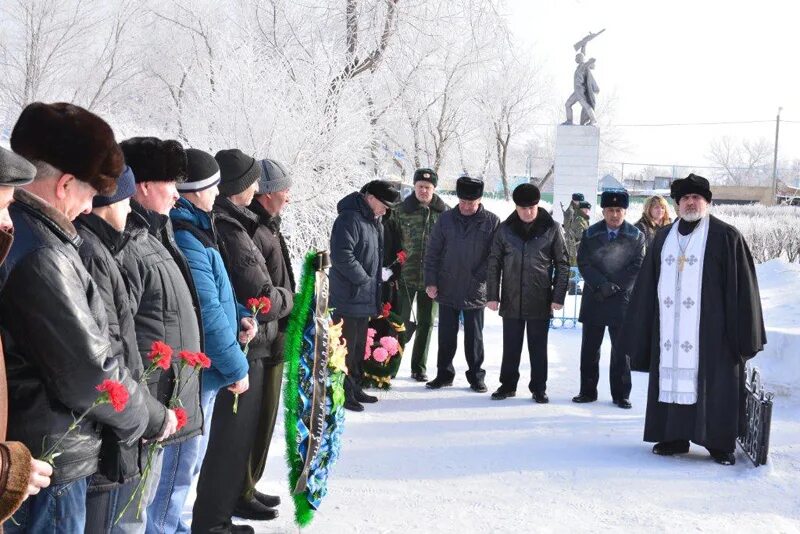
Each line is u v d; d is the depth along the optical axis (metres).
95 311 2.47
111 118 14.27
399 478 5.42
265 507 4.68
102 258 2.65
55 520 2.44
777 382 7.75
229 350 3.61
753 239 19.33
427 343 8.44
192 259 3.58
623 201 7.53
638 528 4.62
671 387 5.99
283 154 12.16
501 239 7.69
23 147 2.48
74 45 20.84
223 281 3.75
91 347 2.37
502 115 33.84
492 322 12.15
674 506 4.98
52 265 2.34
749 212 35.38
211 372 3.74
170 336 3.12
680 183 6.11
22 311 2.32
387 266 8.16
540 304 7.60
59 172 2.49
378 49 16.42
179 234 3.62
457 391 8.02
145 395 2.70
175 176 3.30
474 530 4.54
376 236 7.26
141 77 22.11
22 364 2.37
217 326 3.58
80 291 2.41
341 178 12.61
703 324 5.96
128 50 21.72
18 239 2.35
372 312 7.26
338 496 5.04
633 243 7.56
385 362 7.89
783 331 7.95
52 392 2.39
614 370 7.57
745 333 5.86
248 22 15.20
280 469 5.47
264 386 4.61
